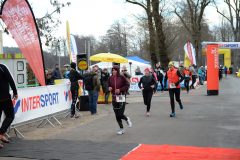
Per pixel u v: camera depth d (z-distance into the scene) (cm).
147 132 640
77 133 657
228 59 5634
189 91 1891
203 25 4075
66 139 596
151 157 436
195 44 3903
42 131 710
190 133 615
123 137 598
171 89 877
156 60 2642
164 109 1038
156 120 804
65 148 507
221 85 2341
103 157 444
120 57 1577
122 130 636
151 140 562
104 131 671
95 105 983
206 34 4484
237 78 3684
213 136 580
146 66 2675
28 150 498
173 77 870
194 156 435
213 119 786
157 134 615
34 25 828
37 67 833
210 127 675
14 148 514
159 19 2488
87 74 988
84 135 632
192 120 782
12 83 530
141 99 1452
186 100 1312
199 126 691
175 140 556
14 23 795
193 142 536
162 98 1459
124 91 643
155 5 2441
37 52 833
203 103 1170
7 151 493
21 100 629
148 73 902
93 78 971
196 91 1861
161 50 2577
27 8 814
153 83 892
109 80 652
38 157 452
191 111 958
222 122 737
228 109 973
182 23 3453
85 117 927
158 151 468
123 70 1257
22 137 636
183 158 427
